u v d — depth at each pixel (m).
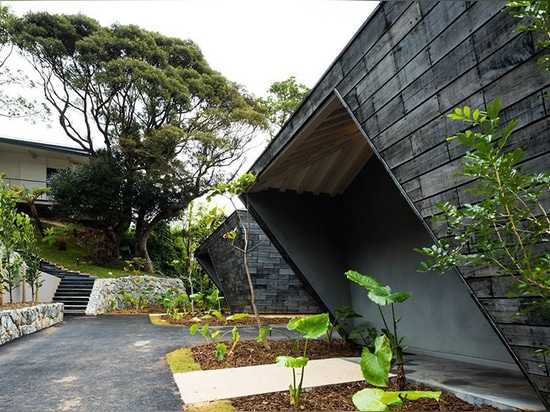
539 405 2.47
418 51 2.43
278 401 2.73
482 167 1.55
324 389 3.03
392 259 5.07
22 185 17.78
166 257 19.06
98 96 14.99
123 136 15.42
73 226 15.30
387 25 2.71
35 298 8.81
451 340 4.25
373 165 5.41
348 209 5.86
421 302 4.69
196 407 2.61
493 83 1.97
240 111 15.02
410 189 2.54
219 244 10.77
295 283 8.93
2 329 5.49
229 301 10.56
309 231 5.67
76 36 14.53
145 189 15.28
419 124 2.44
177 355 4.56
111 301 12.19
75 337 6.23
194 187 15.52
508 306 2.00
